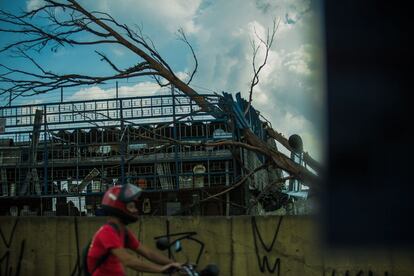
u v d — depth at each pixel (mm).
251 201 12164
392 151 2467
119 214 4914
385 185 2449
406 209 2422
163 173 11891
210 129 12203
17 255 8789
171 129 12211
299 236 8375
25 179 11820
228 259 8469
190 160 11867
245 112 12461
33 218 8844
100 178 11797
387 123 2486
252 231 8492
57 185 12031
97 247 4816
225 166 11930
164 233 8586
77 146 11781
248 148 11195
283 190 14992
